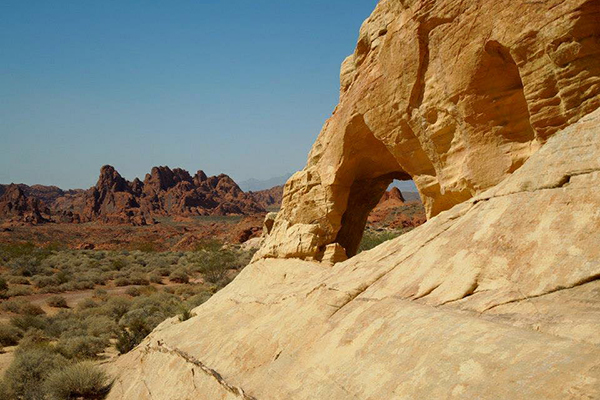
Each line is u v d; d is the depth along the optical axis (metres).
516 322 4.87
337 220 17.47
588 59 7.38
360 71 13.74
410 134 12.09
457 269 6.50
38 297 39.41
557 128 8.00
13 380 17.81
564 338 4.19
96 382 16.06
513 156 9.44
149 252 81.88
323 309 8.62
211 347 11.74
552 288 4.99
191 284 48.38
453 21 9.70
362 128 14.58
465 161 10.19
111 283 48.25
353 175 17.03
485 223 6.77
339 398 5.79
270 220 28.94
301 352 7.96
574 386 3.58
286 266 17.59
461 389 4.35
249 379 8.65
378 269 8.59
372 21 12.80
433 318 5.73
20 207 183.25
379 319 6.72
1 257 62.56
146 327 23.88
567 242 5.26
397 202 107.31
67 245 111.00
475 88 9.55
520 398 3.81
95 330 25.75
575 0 7.22
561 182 5.96
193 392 10.27
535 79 8.12
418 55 10.70
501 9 8.52
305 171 18.55
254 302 13.41
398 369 5.36
